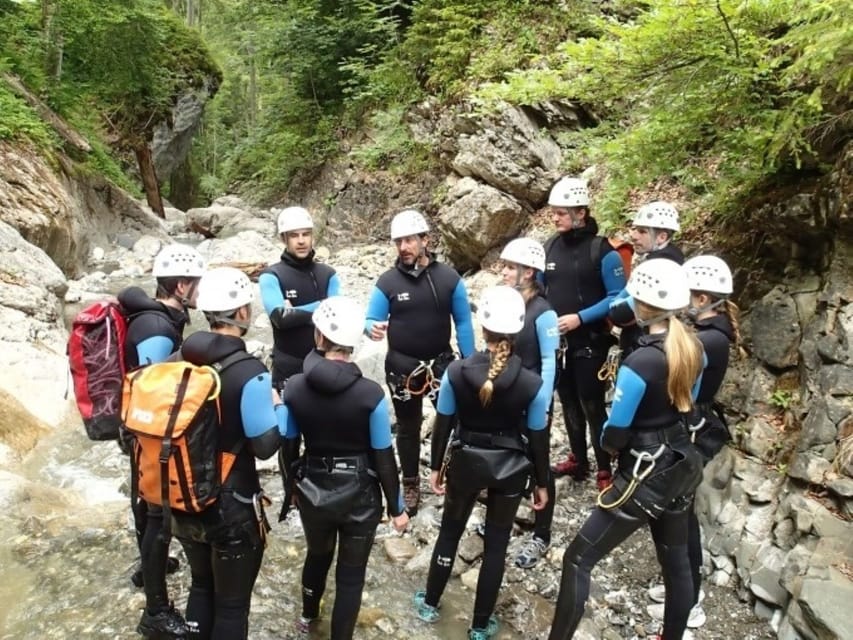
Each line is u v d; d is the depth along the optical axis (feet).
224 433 7.37
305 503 8.22
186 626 8.11
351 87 45.03
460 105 30.63
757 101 11.75
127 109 55.26
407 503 12.57
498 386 8.55
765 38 10.85
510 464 8.85
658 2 10.71
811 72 9.84
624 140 13.29
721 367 9.00
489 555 9.23
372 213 38.70
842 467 9.82
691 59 11.35
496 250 28.35
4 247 22.07
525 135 27.68
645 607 10.35
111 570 10.77
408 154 37.37
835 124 11.49
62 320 21.67
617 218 19.08
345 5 43.16
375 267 33.14
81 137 40.68
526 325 10.73
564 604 8.41
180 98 62.23
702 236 15.14
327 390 7.97
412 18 37.01
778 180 12.94
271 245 40.32
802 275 12.30
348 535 8.37
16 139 31.01
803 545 9.68
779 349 11.94
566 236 12.45
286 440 8.46
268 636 9.52
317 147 46.32
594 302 12.26
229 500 7.42
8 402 15.55
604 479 12.75
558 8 29.76
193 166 90.27
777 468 11.13
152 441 6.99
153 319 8.60
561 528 12.17
